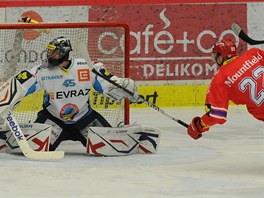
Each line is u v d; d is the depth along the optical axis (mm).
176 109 22797
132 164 14039
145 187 11922
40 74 14914
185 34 23109
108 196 11219
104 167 13695
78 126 15242
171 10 23031
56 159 14422
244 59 12719
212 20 23234
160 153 15359
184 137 17859
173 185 12094
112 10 22828
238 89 12609
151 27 22969
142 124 20109
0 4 22344
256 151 15828
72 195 11281
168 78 23094
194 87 23172
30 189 11734
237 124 20000
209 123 12688
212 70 23234
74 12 22672
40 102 18656
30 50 19141
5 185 12047
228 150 15930
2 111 14656
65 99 15016
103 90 15133
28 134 14773
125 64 17047
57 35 18859
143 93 22984
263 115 12773
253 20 23484
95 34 18609
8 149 15125
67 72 14961
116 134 14914
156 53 23016
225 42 12906
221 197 11164
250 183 12289
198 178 12734
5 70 18188
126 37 17016
